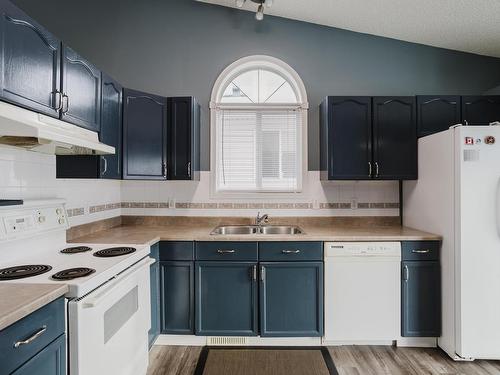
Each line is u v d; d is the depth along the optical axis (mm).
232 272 2213
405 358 2098
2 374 878
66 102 1578
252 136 2893
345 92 2818
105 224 2543
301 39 2824
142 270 1753
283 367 2004
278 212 2791
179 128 2502
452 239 2051
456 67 2818
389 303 2186
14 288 1139
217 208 2795
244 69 2930
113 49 2785
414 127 2469
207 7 2812
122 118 2254
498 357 1957
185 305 2225
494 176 1957
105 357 1344
